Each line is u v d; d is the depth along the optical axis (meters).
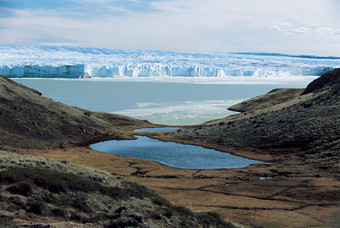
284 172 60.50
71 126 99.75
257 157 75.81
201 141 94.50
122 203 23.52
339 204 41.72
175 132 109.81
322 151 69.81
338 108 92.12
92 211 21.03
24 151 73.19
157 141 98.31
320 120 86.44
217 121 131.88
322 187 49.38
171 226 22.08
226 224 26.77
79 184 23.41
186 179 57.53
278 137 84.69
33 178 21.58
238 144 87.19
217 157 77.94
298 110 102.88
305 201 43.38
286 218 36.19
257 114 118.94
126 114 180.75
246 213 37.97
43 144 82.88
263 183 53.97
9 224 15.93
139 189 29.67
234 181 55.78
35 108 99.75
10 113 89.94
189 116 173.88
